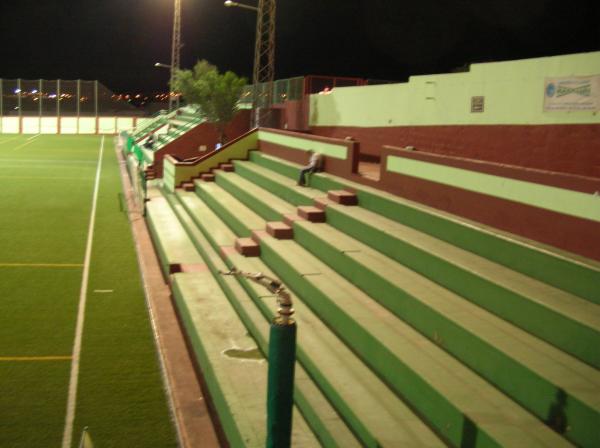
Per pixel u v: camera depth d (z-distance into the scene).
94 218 17.75
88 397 7.18
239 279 9.78
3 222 16.78
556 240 6.86
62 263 12.93
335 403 5.79
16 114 57.06
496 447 4.38
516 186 7.55
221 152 19.77
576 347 5.17
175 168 19.39
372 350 6.30
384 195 10.39
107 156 36.78
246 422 5.86
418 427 5.16
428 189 9.46
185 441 6.25
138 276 12.20
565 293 6.02
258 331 7.77
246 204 14.66
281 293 4.38
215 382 6.85
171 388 7.43
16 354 8.33
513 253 6.98
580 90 10.51
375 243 9.02
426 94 15.20
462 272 6.82
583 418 4.33
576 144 10.63
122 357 8.37
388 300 7.23
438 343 6.14
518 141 12.09
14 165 30.36
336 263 8.87
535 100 11.58
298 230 10.67
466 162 8.50
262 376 6.91
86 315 9.93
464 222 8.13
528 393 4.89
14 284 11.40
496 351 5.28
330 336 7.18
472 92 13.47
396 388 5.79
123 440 6.31
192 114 35.97
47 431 6.42
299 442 5.59
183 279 10.63
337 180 12.40
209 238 12.73
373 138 17.94
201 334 8.15
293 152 16.09
